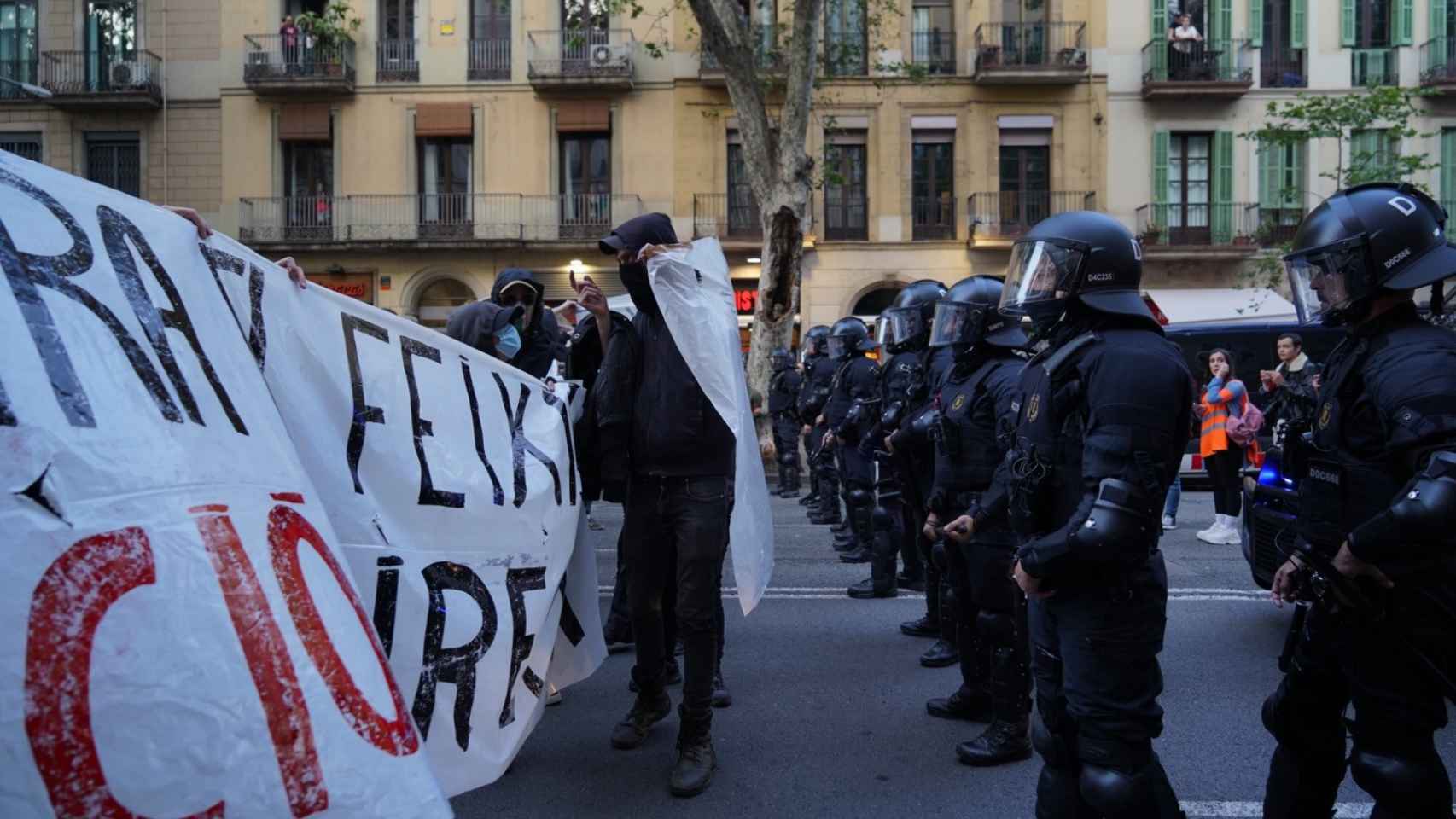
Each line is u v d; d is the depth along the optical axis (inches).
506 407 130.5
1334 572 91.9
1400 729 93.4
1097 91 885.8
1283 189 831.7
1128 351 95.2
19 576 51.3
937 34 900.6
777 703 178.1
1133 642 95.7
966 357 166.4
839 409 316.2
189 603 56.1
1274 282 876.0
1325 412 98.0
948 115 896.3
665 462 141.9
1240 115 885.8
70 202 68.5
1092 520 90.5
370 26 908.6
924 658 199.8
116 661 52.6
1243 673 193.8
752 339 625.6
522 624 123.3
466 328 183.8
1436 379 87.0
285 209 912.9
